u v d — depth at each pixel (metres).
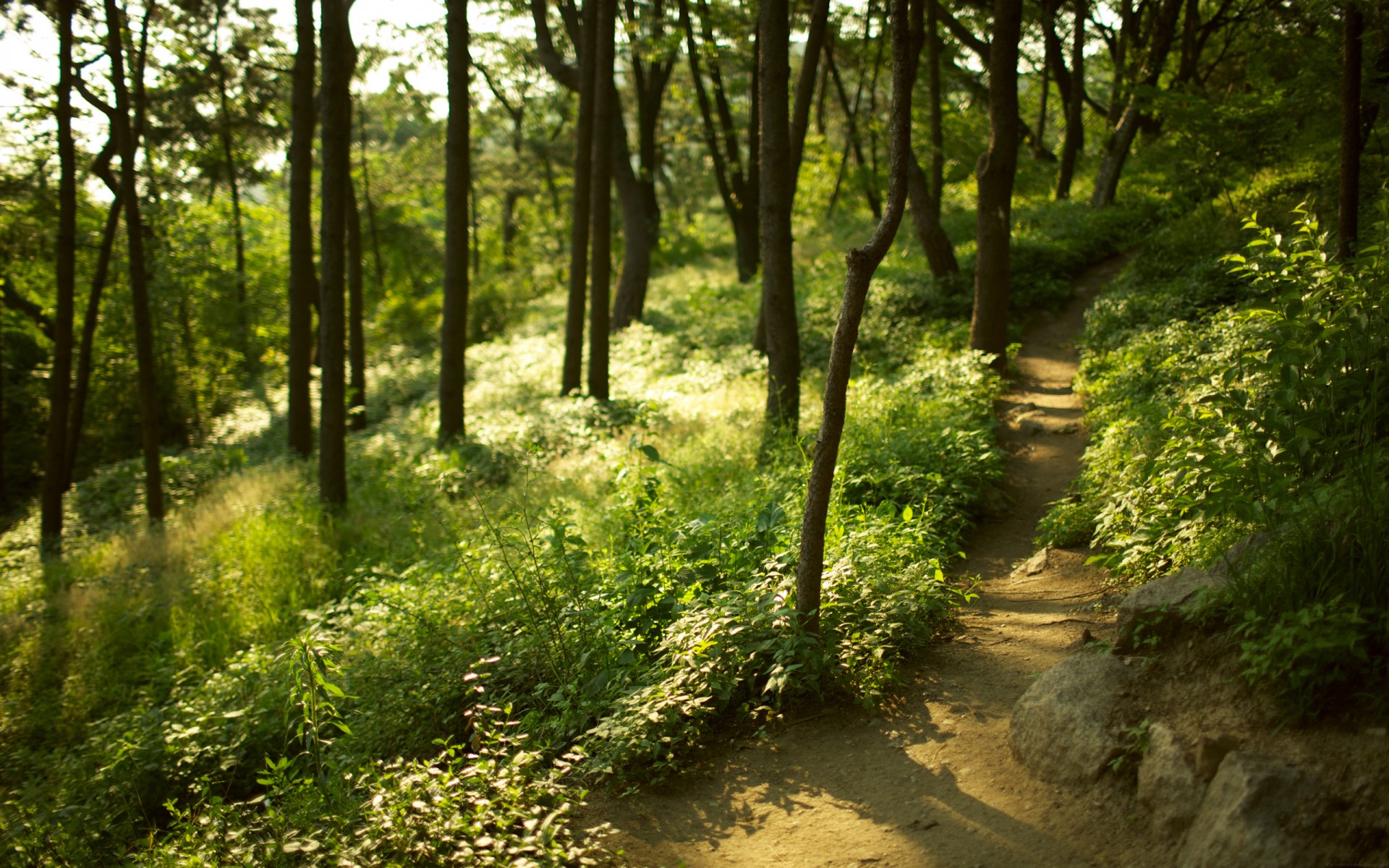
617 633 5.62
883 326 16.41
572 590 5.95
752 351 16.86
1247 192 16.08
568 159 37.69
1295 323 4.42
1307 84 13.01
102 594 10.46
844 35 24.14
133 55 18.28
